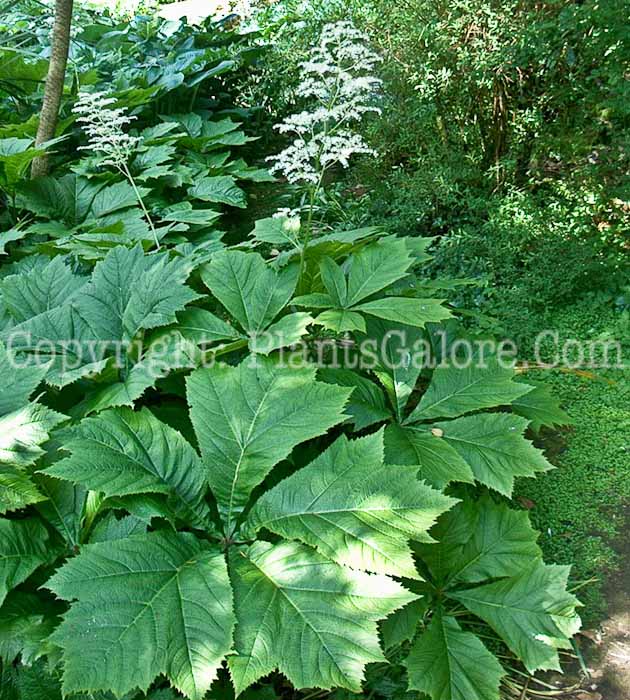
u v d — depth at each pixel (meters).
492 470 2.32
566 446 3.09
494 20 4.18
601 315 3.95
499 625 2.06
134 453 2.06
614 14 3.58
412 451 2.32
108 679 1.56
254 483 2.05
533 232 4.09
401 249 2.83
